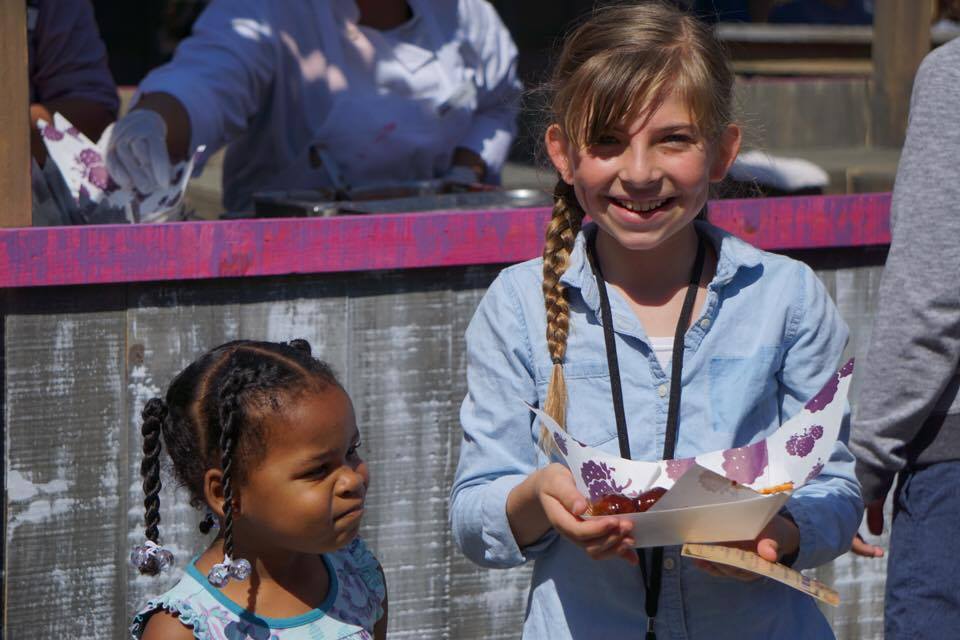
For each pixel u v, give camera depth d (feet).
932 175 16.07
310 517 13.51
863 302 22.93
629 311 14.75
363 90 28.86
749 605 14.40
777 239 21.84
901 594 17.33
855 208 22.27
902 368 16.33
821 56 43.42
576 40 14.71
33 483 18.78
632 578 14.44
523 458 15.19
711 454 13.76
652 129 13.80
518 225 20.53
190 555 19.71
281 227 19.27
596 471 13.29
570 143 14.40
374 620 15.10
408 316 20.42
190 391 13.94
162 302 19.12
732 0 49.11
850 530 14.44
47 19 29.14
